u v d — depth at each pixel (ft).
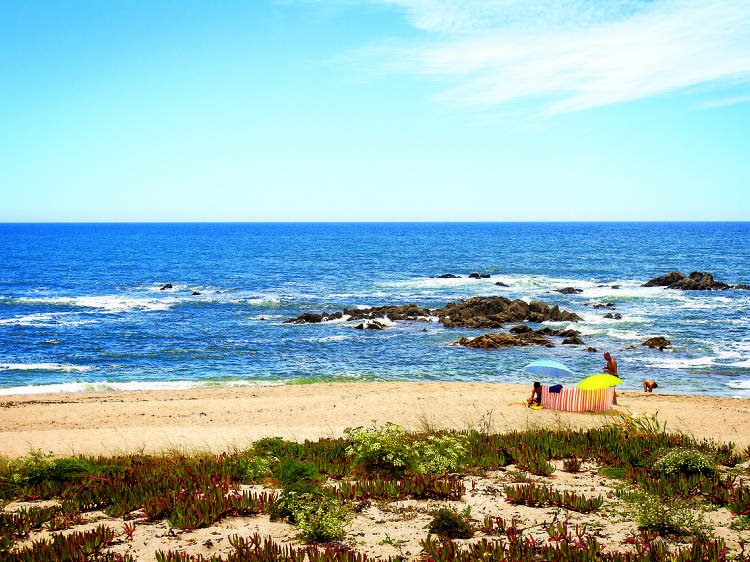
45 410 76.69
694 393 94.53
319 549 24.95
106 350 125.29
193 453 49.55
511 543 24.44
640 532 26.37
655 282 233.14
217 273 294.25
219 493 31.89
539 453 42.32
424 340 138.41
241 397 87.81
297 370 110.63
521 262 350.64
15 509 31.71
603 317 163.53
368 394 88.48
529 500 31.12
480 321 154.30
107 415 74.13
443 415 72.84
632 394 90.38
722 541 23.65
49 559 23.26
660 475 36.01
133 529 27.48
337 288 235.20
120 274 288.92
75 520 29.32
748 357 117.80
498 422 68.28
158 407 78.38
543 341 132.26
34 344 129.70
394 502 31.81
